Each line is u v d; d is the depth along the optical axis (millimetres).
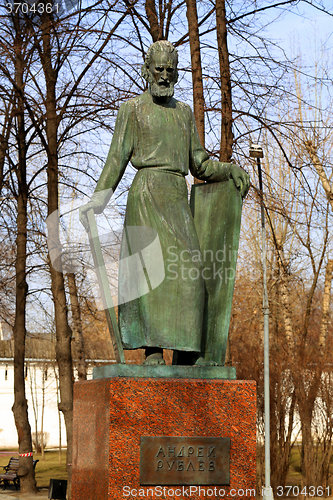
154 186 4938
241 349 16562
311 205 12430
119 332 4832
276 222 19547
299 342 17531
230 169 5102
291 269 19469
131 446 4227
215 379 4523
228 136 11266
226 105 11312
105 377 4594
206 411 4426
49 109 13578
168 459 4281
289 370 16156
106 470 4188
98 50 12852
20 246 16125
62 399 14109
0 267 16984
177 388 4391
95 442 4395
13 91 13320
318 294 23516
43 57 13414
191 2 11398
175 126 5086
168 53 5051
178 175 5039
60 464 24953
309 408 15953
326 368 16312
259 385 15828
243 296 19719
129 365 4426
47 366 32812
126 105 5090
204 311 5059
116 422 4223
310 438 15891
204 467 4344
